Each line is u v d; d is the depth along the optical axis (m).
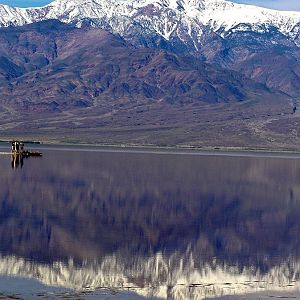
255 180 196.00
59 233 97.19
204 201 140.00
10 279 70.31
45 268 75.81
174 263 80.94
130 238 95.81
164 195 147.62
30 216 111.88
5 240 90.38
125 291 67.62
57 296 64.62
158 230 103.31
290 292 69.00
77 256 82.75
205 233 102.38
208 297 66.69
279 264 81.94
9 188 150.50
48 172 198.00
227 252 88.50
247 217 120.19
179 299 65.88
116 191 151.88
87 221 109.12
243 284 71.88
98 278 72.25
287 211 129.75
